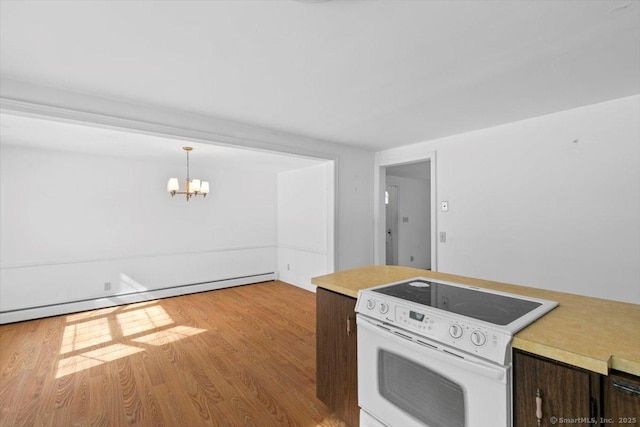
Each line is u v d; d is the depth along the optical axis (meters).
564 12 1.39
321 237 4.75
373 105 2.58
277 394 2.13
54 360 2.63
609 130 2.46
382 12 1.39
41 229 3.85
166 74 1.99
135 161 4.54
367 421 1.52
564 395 0.90
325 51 1.73
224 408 1.98
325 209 4.68
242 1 1.31
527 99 2.45
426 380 1.24
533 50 1.72
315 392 2.16
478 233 3.27
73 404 2.02
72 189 4.06
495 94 2.34
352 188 4.20
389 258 6.30
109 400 2.06
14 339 3.10
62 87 2.16
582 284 2.59
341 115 2.82
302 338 3.10
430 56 1.79
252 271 5.66
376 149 4.30
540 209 2.83
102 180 4.27
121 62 1.84
